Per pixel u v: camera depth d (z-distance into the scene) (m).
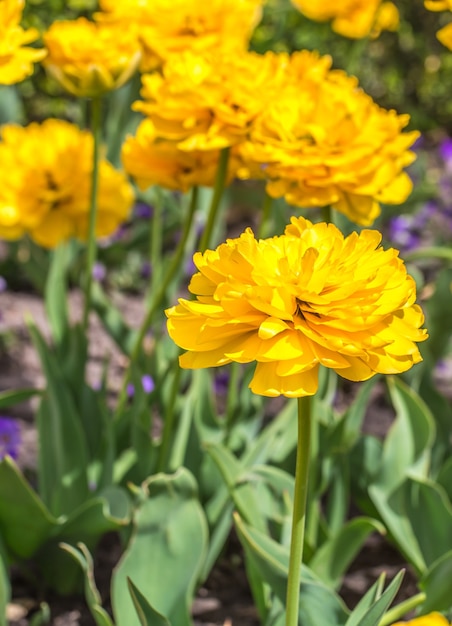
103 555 0.93
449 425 0.96
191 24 0.90
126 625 0.73
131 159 0.85
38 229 1.05
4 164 1.03
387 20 1.40
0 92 1.52
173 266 0.88
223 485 0.87
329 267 0.53
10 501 0.81
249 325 0.54
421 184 1.50
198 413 0.91
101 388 0.94
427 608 0.75
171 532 0.74
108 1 0.93
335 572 0.79
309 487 0.83
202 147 0.77
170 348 1.05
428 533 0.84
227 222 2.01
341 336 0.53
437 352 1.07
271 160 0.74
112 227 1.10
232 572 0.92
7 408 1.25
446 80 2.81
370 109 0.77
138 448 0.86
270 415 1.21
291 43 2.22
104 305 1.05
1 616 0.76
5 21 0.77
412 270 1.25
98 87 0.84
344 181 0.75
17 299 1.60
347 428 0.86
